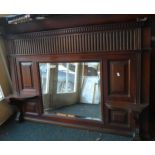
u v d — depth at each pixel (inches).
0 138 81.7
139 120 72.5
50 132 86.4
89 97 86.8
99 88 82.3
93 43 76.1
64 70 89.8
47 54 86.5
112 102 77.2
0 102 95.9
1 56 97.9
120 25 70.0
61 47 82.6
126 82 74.7
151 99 93.5
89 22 73.7
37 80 92.7
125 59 72.8
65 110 92.7
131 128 77.5
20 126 94.0
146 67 70.6
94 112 86.0
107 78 77.4
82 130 87.0
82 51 78.9
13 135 84.2
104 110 81.2
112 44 73.1
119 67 74.3
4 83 100.3
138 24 67.3
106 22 71.6
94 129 84.8
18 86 99.0
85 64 83.9
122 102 76.2
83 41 77.7
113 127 81.2
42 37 85.4
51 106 96.0
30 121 99.9
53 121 94.6
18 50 93.5
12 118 103.3
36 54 89.1
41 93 94.3
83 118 87.1
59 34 81.2
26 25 85.6
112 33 72.1
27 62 93.7
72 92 90.7
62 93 93.0
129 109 70.4
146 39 68.1
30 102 97.8
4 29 92.4
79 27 76.4
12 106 105.7
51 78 92.9
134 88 73.5
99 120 83.8
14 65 97.0
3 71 99.7
